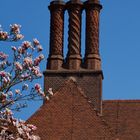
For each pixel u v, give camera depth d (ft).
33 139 68.44
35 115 115.75
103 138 112.16
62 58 126.93
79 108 115.75
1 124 68.23
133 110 127.85
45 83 124.26
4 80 66.74
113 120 124.98
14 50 68.44
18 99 67.92
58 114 115.65
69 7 129.08
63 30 129.80
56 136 113.70
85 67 125.08
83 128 113.80
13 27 66.28
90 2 128.47
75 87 118.21
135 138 119.75
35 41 68.90
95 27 127.75
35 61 68.49
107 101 130.31
